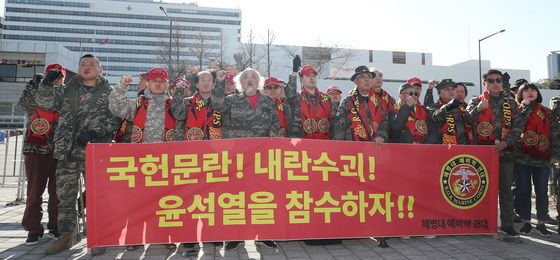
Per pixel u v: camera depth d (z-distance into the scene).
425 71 64.19
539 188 5.45
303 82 5.41
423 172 4.82
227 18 114.75
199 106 4.98
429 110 5.82
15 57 48.75
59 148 4.45
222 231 4.31
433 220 4.81
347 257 4.26
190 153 4.38
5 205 7.40
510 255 4.36
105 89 4.82
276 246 4.71
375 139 4.75
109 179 4.32
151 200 4.32
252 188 4.36
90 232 4.25
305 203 4.43
